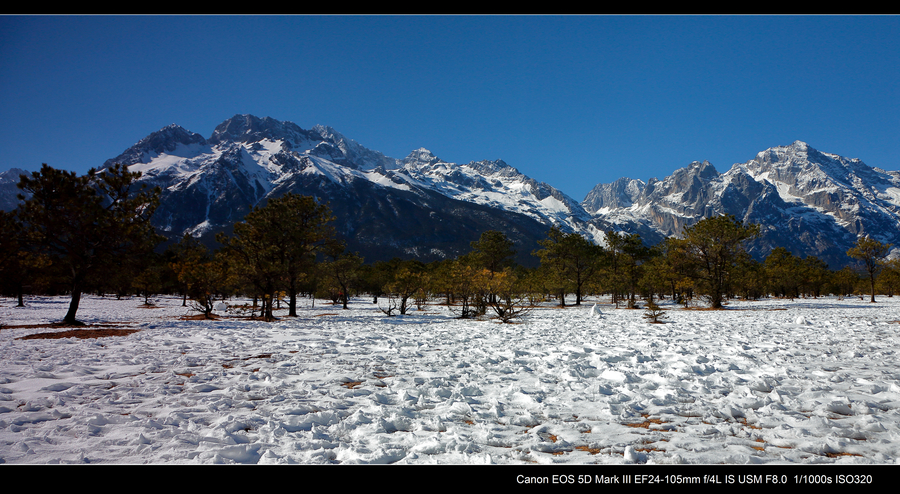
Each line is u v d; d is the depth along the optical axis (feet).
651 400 19.57
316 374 26.91
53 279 128.06
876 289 202.28
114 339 46.03
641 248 175.11
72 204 66.59
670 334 48.85
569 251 171.94
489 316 90.74
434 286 108.37
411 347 39.45
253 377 25.58
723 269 126.00
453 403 19.53
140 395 21.30
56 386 22.97
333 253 103.04
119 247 73.20
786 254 211.41
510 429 16.37
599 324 67.15
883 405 18.49
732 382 23.40
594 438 15.20
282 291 100.32
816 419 16.42
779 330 52.42
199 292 88.63
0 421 16.46
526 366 29.12
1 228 67.21
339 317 91.30
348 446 14.57
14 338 47.70
